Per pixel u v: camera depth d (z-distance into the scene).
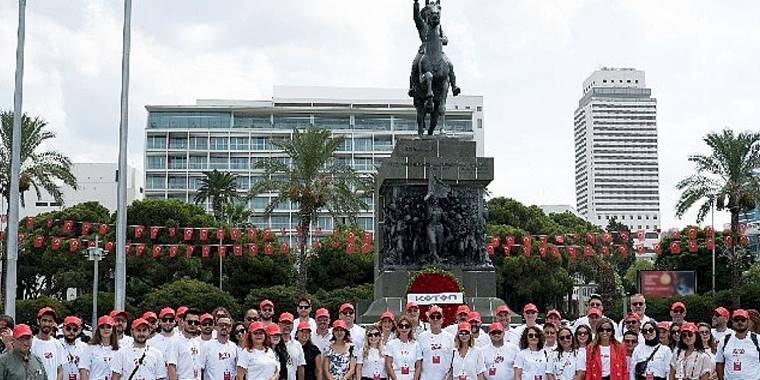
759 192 54.09
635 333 17.33
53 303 61.94
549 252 72.44
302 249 55.94
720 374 17.30
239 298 76.94
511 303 78.50
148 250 73.81
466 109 150.62
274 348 16.83
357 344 18.02
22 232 77.00
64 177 56.22
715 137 55.09
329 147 55.50
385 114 138.12
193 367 16.69
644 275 65.62
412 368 17.25
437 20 32.09
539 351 17.11
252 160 135.25
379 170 31.66
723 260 77.56
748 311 17.58
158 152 134.88
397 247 29.95
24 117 54.31
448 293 28.94
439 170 30.28
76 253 73.88
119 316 16.77
